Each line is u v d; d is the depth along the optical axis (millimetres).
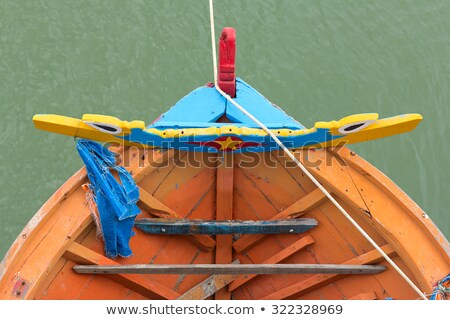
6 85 9344
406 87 9992
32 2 10023
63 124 5191
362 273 5762
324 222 6125
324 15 10492
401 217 5543
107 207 5422
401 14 10727
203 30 10047
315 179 5504
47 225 5266
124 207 5414
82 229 5363
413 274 5461
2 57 9547
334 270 5719
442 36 10594
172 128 5656
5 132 9031
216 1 10336
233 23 10164
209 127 5574
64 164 8898
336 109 9648
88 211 5371
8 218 8492
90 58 9641
